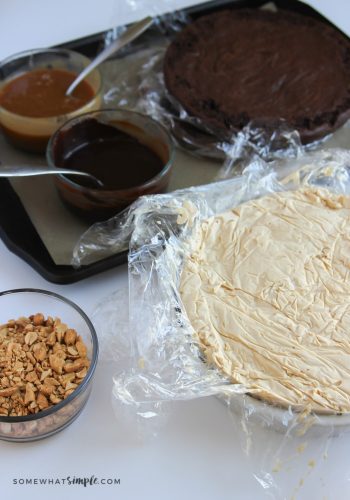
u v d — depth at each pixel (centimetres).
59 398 53
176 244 60
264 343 54
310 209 63
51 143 67
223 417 56
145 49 85
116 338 58
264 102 73
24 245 66
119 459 54
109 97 80
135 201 64
